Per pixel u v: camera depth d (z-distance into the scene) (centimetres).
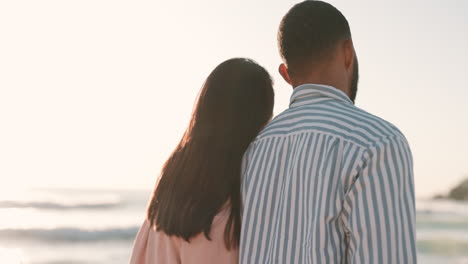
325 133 171
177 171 206
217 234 199
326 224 161
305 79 185
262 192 184
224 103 208
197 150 204
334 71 182
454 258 2203
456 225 3294
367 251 155
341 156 165
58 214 3269
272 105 218
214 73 213
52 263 1975
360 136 165
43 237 2466
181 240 203
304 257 166
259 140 193
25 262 2002
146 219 217
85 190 5325
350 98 190
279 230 175
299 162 174
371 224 155
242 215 193
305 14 181
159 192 209
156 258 208
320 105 179
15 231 2591
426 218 3656
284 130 184
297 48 182
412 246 157
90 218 3086
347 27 182
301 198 171
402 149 161
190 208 199
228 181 201
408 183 160
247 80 210
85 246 2278
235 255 200
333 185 163
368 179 158
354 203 158
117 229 2647
